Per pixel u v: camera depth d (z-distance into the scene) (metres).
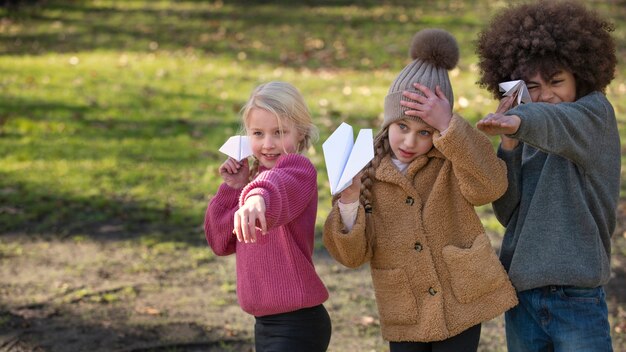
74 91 11.16
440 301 3.03
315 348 3.25
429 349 3.19
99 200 7.41
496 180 2.91
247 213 2.73
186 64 13.19
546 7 3.09
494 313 3.02
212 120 10.06
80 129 9.49
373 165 3.11
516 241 3.10
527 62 3.05
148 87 11.59
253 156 3.35
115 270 6.02
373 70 13.04
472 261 2.99
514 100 2.99
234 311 5.38
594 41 3.02
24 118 9.73
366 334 5.01
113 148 8.88
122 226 6.89
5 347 4.79
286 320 3.21
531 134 2.74
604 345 3.02
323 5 18.27
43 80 11.70
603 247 3.09
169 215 7.13
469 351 3.06
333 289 5.72
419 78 2.99
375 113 10.39
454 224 3.06
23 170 8.12
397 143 3.04
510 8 3.25
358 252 3.04
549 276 2.99
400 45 14.58
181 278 5.91
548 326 3.06
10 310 5.31
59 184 7.79
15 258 6.20
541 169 3.09
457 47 3.07
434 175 3.07
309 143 3.34
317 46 14.58
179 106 10.66
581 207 3.01
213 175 8.16
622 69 12.63
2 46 14.20
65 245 6.47
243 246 3.25
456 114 2.89
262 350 3.24
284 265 3.18
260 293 3.19
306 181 3.07
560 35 3.01
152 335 5.00
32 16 16.89
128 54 13.81
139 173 8.13
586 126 2.94
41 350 4.78
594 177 3.03
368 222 3.09
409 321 3.09
